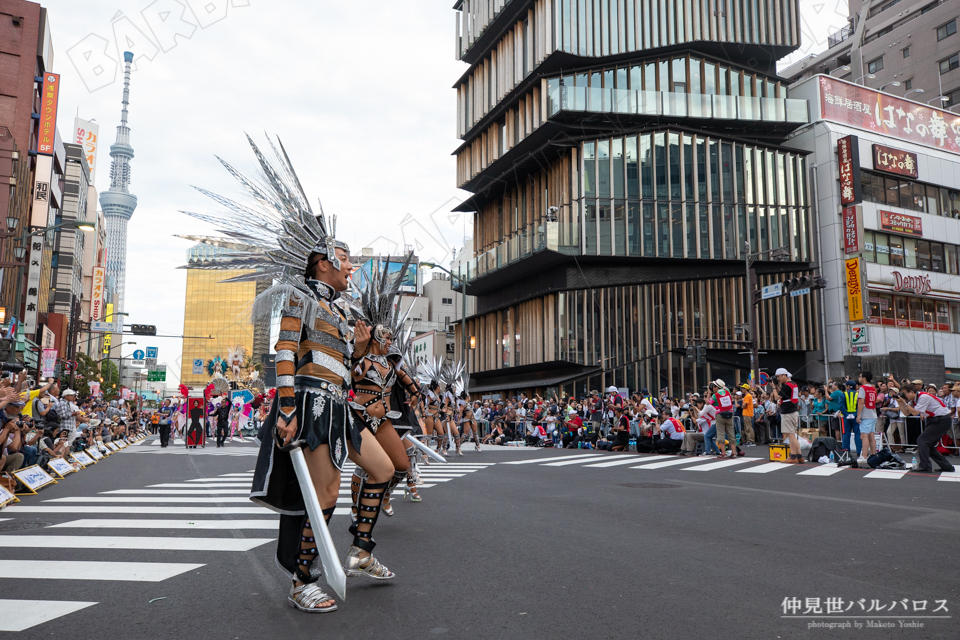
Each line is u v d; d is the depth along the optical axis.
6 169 36.06
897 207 36.91
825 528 5.77
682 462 14.06
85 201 84.12
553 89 34.00
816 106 36.28
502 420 27.17
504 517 6.50
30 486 8.99
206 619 3.22
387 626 3.09
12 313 36.25
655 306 33.84
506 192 40.06
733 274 34.09
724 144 34.62
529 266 35.34
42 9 41.78
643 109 33.78
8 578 4.08
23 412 11.93
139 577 4.10
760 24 35.62
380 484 3.89
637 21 34.88
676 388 33.41
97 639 2.92
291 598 3.41
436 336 53.59
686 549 4.88
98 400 22.77
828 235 35.00
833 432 17.44
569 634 2.97
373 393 4.71
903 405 11.77
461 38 45.50
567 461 14.80
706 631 3.01
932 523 6.02
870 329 34.88
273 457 3.19
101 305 87.75
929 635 2.96
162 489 9.41
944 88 51.84
